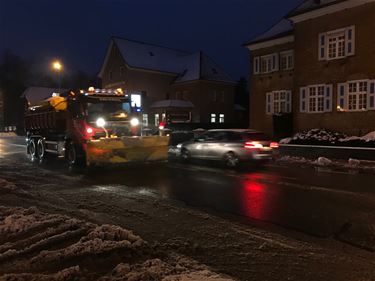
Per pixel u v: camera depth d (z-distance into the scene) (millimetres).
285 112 26688
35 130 18562
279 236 5746
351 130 21609
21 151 23469
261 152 13945
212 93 47750
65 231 5637
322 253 5016
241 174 12625
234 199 8430
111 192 9266
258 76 30062
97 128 13234
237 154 14234
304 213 7168
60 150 15133
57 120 15242
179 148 17078
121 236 5371
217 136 15320
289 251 5082
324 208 7570
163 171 13336
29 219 6207
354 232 5969
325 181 11070
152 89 48562
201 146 15727
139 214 7055
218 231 5992
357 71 21172
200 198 8539
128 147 13086
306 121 24125
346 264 4629
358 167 14281
